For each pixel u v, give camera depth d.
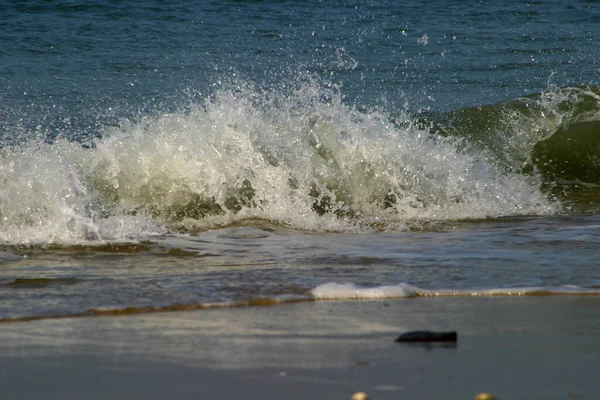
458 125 32.81
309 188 23.17
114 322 10.79
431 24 58.78
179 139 23.36
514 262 15.73
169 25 55.72
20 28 53.81
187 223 20.86
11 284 13.58
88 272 14.77
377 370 8.24
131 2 61.47
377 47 51.19
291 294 12.71
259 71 44.06
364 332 10.09
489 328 10.33
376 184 23.72
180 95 38.69
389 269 14.99
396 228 20.84
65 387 7.64
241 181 22.72
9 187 19.88
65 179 20.80
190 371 8.20
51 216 19.30
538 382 7.84
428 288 13.26
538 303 12.15
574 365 8.48
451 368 8.34
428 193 23.84
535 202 24.45
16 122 32.44
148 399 7.27
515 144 31.16
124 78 41.97
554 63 48.03
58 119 33.31
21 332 10.15
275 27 55.97
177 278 14.10
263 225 20.78
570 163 29.50
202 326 10.49
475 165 26.27
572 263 15.62
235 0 63.59
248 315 11.23
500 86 42.38
